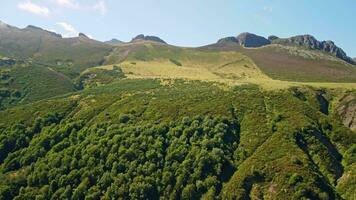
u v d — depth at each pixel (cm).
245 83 16850
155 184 10119
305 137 11419
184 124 12294
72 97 16638
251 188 9638
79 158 11350
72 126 13288
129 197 9888
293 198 9031
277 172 9788
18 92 19212
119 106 14600
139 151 11131
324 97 14925
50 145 12519
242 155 10931
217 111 12950
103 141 11719
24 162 11806
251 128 12025
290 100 13838
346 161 10988
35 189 10600
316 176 9675
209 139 11438
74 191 10200
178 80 19662
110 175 10488
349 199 9419
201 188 9900
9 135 13212
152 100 14700
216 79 19612
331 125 12481
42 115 14562
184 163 10494
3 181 11019
